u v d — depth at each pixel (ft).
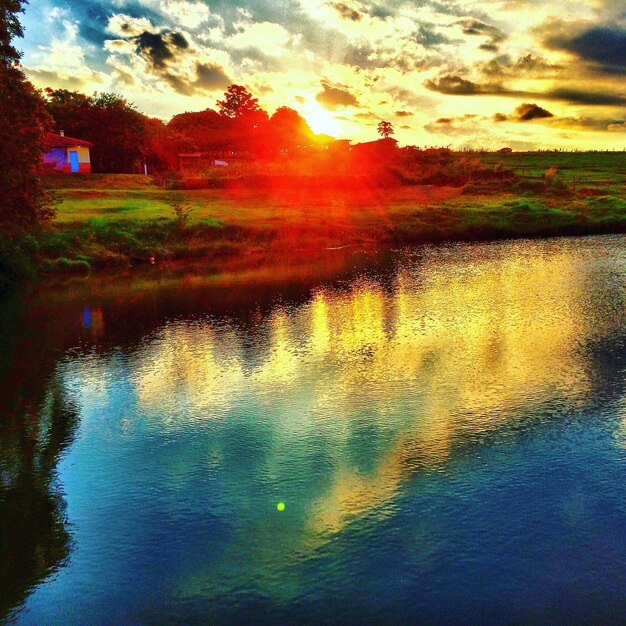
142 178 209.77
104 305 75.77
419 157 254.47
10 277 91.15
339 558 24.59
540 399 39.86
